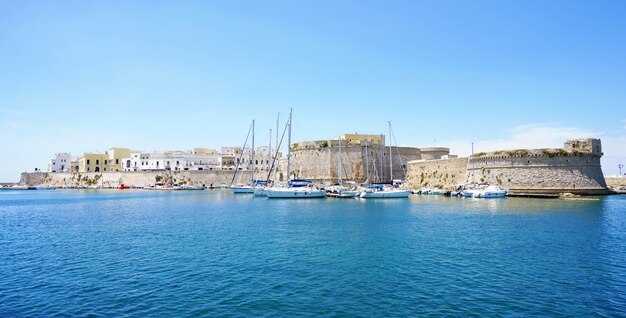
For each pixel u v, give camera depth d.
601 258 20.98
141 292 16.20
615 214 38.75
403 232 29.58
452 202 56.03
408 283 17.19
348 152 84.00
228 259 21.39
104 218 41.66
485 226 32.12
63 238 28.66
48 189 134.12
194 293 16.06
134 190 114.50
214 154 140.50
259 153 133.62
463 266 19.70
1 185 158.25
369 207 49.94
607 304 14.70
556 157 60.94
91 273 18.92
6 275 18.69
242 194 81.50
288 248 24.06
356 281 17.52
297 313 14.09
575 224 32.34
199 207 53.75
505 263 20.17
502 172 64.75
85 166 138.38
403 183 84.88
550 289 16.25
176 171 118.44
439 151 97.12
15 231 32.62
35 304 14.94
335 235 28.48
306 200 62.12
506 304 14.76
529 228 30.69
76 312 14.17
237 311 14.27
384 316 13.80
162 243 26.05
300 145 87.88
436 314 13.93
